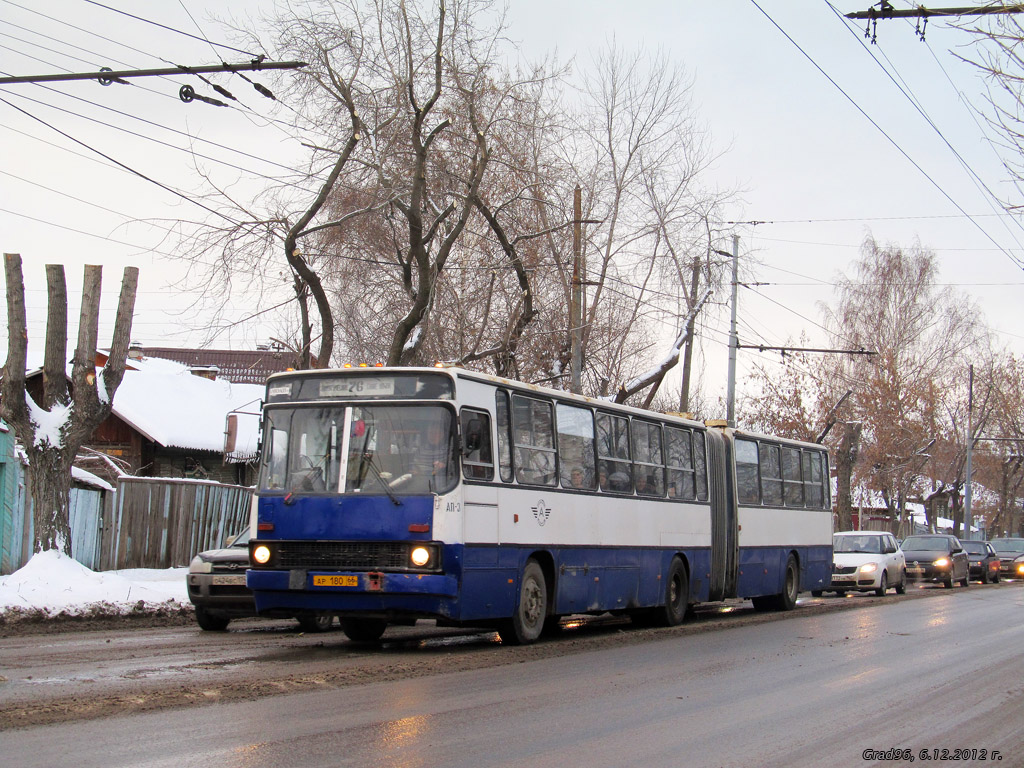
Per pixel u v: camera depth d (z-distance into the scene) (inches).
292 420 538.0
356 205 959.0
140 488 965.2
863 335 2196.1
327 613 516.7
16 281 740.0
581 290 1162.6
